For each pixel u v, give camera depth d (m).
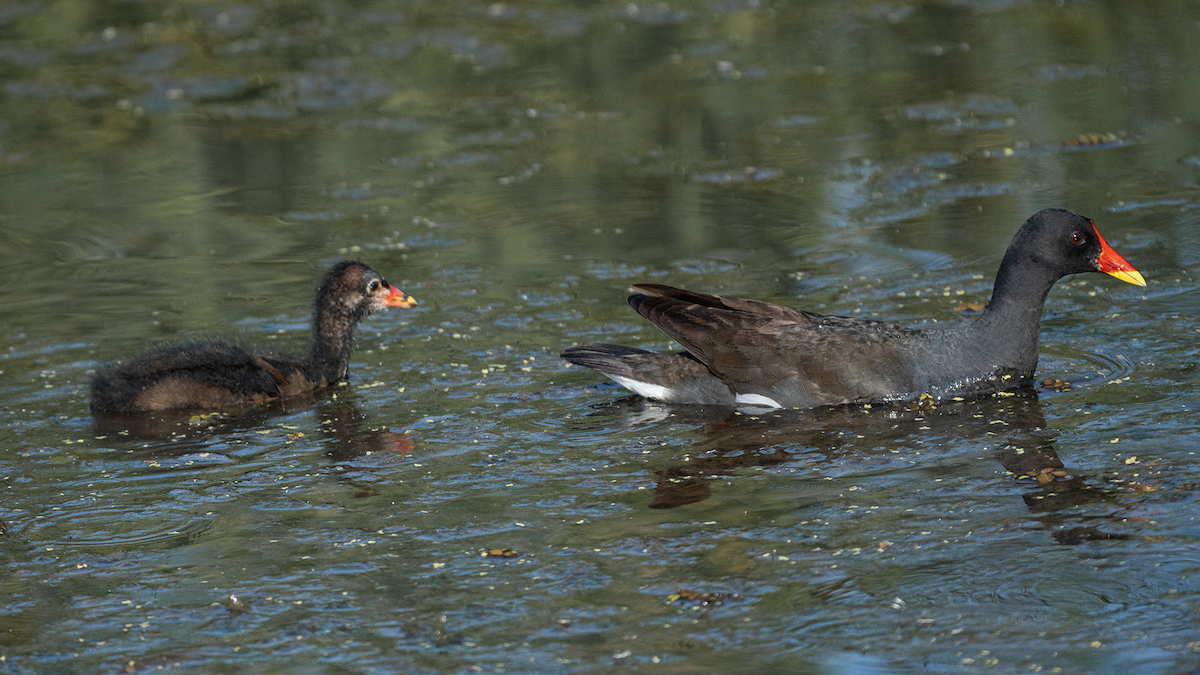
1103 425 11.41
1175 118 21.84
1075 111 22.67
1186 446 10.73
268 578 9.43
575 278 16.72
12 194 21.00
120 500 11.01
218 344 14.16
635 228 18.56
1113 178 19.34
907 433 11.70
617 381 13.12
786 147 21.91
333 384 14.03
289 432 12.56
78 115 24.75
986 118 22.73
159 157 22.55
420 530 10.09
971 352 12.70
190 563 9.73
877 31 28.48
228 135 23.56
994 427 11.65
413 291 16.53
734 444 11.68
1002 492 10.16
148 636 8.69
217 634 8.66
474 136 23.09
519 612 8.76
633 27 29.08
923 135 22.05
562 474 11.12
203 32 29.03
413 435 12.26
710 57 27.05
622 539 9.74
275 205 20.14
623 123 23.47
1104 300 15.01
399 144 22.84
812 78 25.50
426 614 8.80
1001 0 30.36
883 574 8.99
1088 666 7.82
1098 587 8.65
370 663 8.23
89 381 13.72
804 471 10.91
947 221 18.19
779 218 18.72
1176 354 13.10
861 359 12.65
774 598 8.77
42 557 9.95
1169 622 8.21
